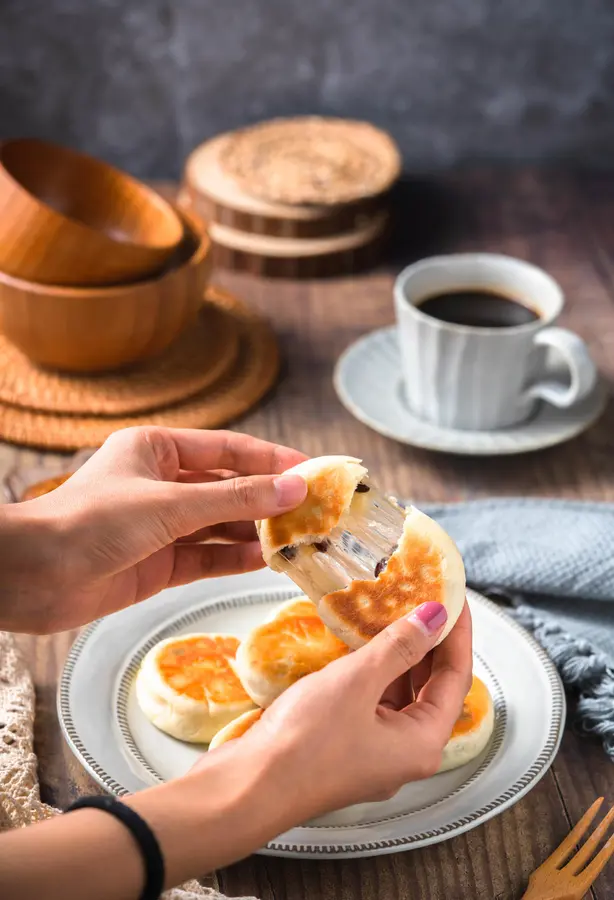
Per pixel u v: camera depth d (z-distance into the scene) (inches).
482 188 45.1
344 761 22.8
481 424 33.2
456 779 25.0
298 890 24.2
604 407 34.4
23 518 24.1
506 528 30.3
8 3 42.9
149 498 24.4
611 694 27.0
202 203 40.4
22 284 32.4
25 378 34.4
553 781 26.1
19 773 25.0
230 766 22.4
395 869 24.5
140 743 25.5
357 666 23.2
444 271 34.5
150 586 27.3
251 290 39.4
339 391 33.8
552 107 45.6
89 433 33.0
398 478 32.7
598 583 28.7
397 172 41.3
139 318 33.0
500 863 24.7
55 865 20.3
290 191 39.7
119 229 35.9
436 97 45.3
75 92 44.7
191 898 23.2
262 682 25.4
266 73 44.7
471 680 24.9
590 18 43.8
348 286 39.8
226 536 28.0
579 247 42.1
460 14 43.7
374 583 24.9
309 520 25.1
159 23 43.5
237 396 34.7
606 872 24.7
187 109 45.2
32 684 27.0
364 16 43.7
